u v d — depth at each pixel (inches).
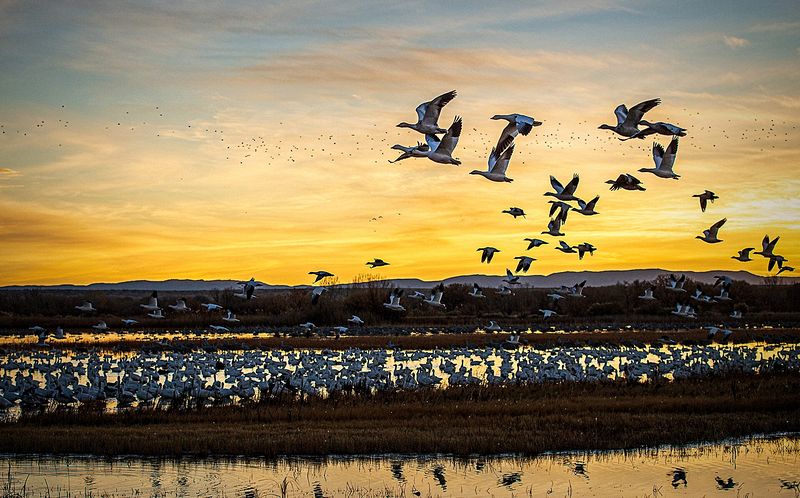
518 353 2431.1
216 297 4416.8
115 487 1074.1
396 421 1411.2
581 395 1669.5
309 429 1347.2
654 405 1533.0
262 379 1792.6
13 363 2068.2
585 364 2287.2
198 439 1264.8
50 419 1411.2
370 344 2886.3
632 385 1791.3
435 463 1192.8
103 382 1801.2
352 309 3909.9
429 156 1129.4
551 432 1318.9
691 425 1382.9
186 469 1157.1
